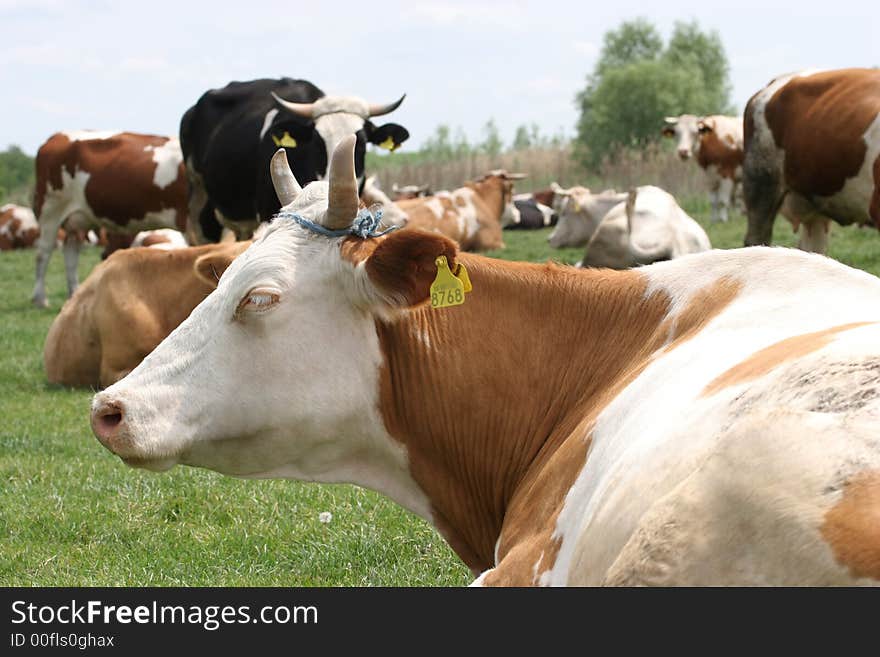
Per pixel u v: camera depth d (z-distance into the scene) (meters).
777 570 2.49
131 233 24.16
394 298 4.32
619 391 4.04
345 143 4.38
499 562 4.15
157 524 8.10
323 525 7.73
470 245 32.12
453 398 4.50
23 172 142.25
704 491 2.69
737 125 34.91
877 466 2.47
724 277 4.24
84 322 13.76
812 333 3.48
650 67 87.38
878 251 20.36
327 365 4.43
